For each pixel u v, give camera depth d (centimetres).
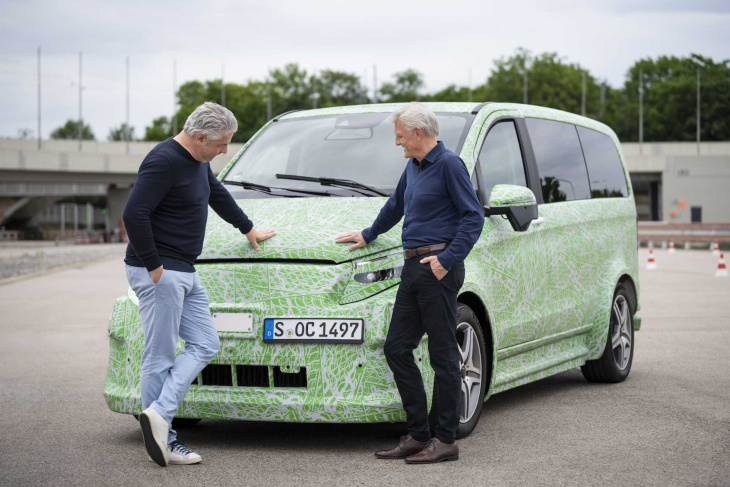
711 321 1116
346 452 498
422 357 490
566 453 489
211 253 509
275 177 591
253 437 541
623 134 11325
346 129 621
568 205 674
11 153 7025
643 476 441
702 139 11025
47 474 458
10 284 1964
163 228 465
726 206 7638
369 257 498
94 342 1012
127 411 512
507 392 692
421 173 474
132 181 7769
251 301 493
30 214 10656
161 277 461
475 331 536
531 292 606
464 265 513
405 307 473
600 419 579
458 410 479
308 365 482
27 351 941
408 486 426
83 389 718
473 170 561
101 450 512
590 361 717
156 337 467
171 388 466
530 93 10962
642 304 1331
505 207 568
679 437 524
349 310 481
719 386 691
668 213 7712
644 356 851
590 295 694
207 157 466
